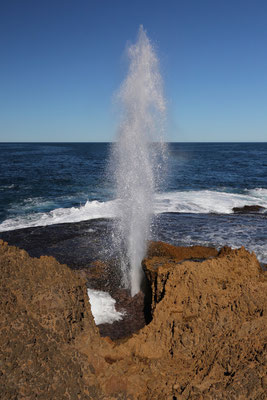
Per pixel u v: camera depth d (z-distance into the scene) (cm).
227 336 370
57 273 437
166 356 385
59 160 5172
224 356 337
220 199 1883
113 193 2184
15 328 342
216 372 325
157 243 828
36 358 327
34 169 3700
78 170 3641
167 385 330
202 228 1242
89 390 324
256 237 1136
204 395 293
